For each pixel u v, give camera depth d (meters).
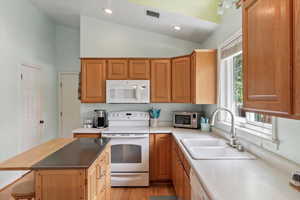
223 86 2.87
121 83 3.58
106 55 4.02
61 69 5.18
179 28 3.43
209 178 1.26
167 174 3.40
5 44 3.27
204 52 2.99
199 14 2.82
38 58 4.29
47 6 4.06
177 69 3.52
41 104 4.43
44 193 1.53
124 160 3.33
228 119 2.76
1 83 3.18
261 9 1.06
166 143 3.38
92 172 1.67
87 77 3.64
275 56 0.94
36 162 1.63
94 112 3.95
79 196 1.53
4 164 1.58
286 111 0.85
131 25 3.93
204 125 3.31
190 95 3.29
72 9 3.89
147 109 4.01
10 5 3.38
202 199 1.27
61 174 1.53
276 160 1.49
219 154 2.08
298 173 1.15
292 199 1.00
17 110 3.59
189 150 1.96
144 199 2.91
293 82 0.82
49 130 4.79
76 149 2.05
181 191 2.32
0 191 3.13
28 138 3.94
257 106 1.11
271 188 1.13
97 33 4.02
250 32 1.20
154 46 4.04
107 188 2.33
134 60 3.65
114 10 3.38
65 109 5.22
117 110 4.00
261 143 1.73
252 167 1.48
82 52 4.01
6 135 3.29
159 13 3.01
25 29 3.81
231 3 1.88
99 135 3.37
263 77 1.05
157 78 3.64
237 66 2.57
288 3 0.83
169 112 4.01
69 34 5.17
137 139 3.32
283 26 0.87
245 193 1.06
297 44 0.79
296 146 1.32
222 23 2.73
